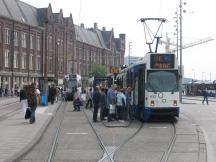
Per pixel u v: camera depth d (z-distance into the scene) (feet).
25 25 291.17
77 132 71.61
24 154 46.75
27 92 82.17
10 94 265.75
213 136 65.82
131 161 43.21
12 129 71.36
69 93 211.00
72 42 375.25
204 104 180.45
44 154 47.85
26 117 84.99
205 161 43.27
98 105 91.30
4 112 118.21
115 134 68.28
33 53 302.66
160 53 90.63
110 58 470.80
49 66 326.24
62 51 353.51
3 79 263.08
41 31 314.76
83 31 418.31
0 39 259.60
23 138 59.82
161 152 49.49
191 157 45.88
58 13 346.13
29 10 310.04
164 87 89.66
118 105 89.10
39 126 76.33
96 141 59.88
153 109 88.94
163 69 90.43
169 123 87.56
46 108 136.26
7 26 268.41
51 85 177.47
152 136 65.62
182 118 100.68
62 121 93.76
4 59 263.90
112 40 478.59
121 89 90.27
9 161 40.96
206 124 86.33
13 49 273.95
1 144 54.03
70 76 218.59
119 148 52.90
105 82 154.10
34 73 303.68
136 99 96.63
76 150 51.31
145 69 90.48
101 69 385.91
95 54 433.07
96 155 47.42
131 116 98.02
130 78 104.27
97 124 85.76
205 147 53.57
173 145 55.42
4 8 270.46
